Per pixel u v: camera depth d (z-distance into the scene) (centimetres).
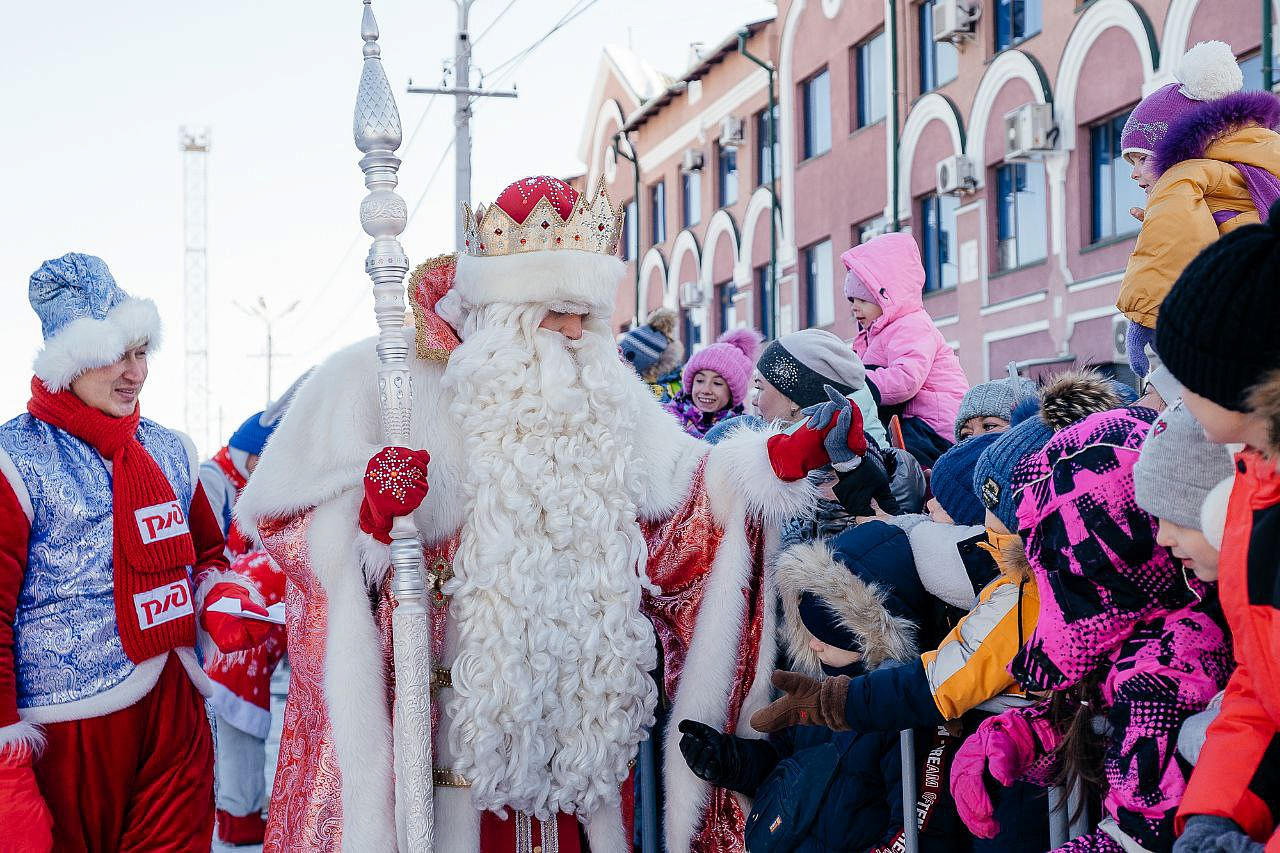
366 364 312
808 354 404
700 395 529
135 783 327
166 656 332
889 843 271
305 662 302
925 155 1417
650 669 313
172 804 329
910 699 250
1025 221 1266
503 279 305
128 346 324
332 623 298
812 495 320
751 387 425
